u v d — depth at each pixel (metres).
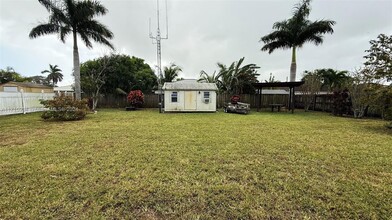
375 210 2.10
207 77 19.67
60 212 2.03
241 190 2.51
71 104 8.99
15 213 2.01
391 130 6.78
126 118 9.80
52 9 11.66
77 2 12.00
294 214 2.04
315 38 15.66
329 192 2.48
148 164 3.37
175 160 3.58
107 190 2.48
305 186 2.64
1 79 35.75
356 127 7.37
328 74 18.53
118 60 16.91
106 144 4.65
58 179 2.78
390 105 7.16
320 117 10.81
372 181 2.81
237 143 4.82
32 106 12.19
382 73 7.25
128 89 18.06
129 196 2.35
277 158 3.76
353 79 11.16
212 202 2.25
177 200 2.28
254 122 8.61
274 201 2.28
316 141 5.11
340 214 2.04
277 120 9.38
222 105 17.80
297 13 15.51
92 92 14.62
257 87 15.66
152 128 6.84
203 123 8.19
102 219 1.94
